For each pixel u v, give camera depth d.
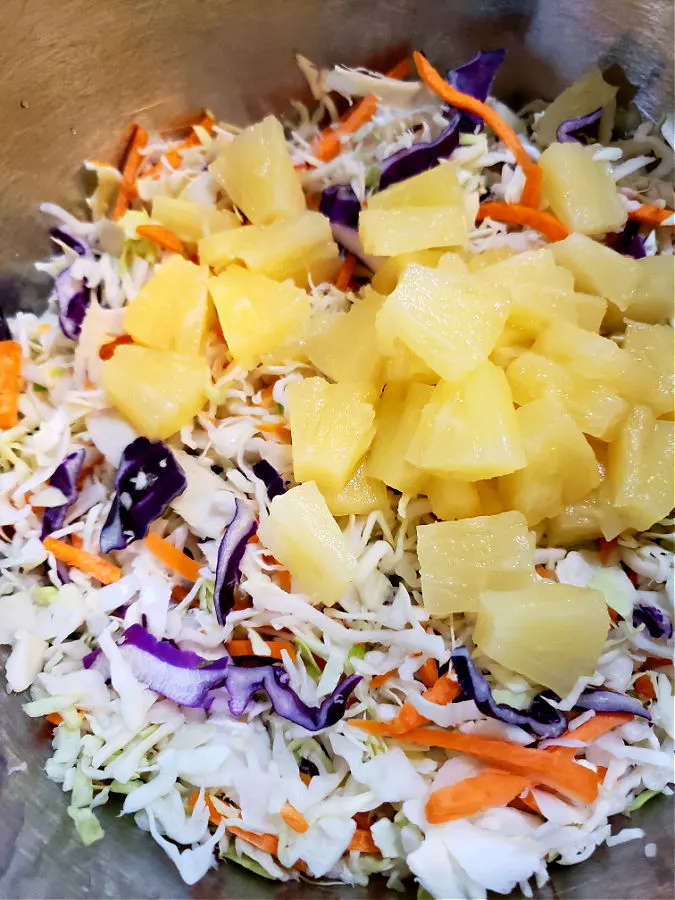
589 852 0.13
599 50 0.17
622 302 0.15
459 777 0.13
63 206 0.17
